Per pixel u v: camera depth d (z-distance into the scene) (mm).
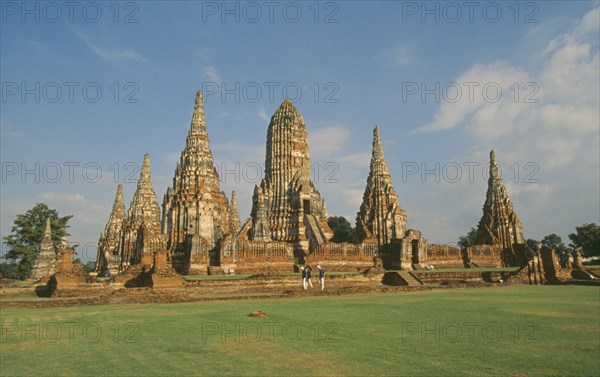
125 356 13156
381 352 13570
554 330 17203
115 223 87125
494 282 49594
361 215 73938
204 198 59031
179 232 58000
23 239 92312
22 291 38031
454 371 11633
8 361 12656
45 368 11961
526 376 11242
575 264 54188
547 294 34156
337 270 59844
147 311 23109
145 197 79938
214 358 12891
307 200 72312
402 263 62156
